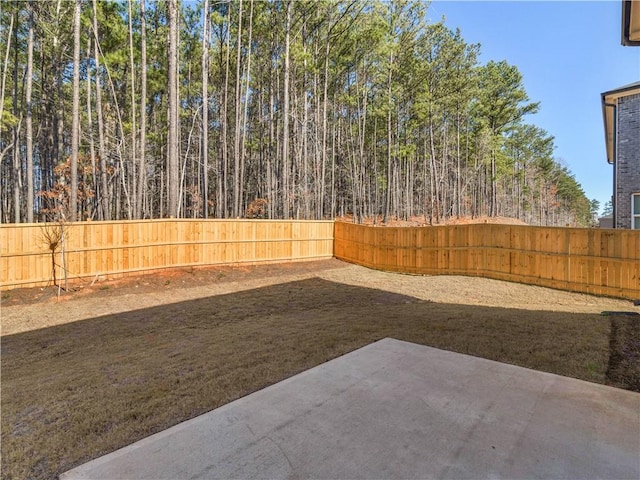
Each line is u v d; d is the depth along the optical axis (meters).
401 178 31.30
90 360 3.89
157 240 9.80
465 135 28.80
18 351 4.54
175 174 10.77
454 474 1.75
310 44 18.14
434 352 3.63
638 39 4.21
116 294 7.85
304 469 1.81
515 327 4.53
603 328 4.39
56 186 15.61
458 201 27.78
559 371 3.12
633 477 1.72
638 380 2.89
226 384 2.95
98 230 8.81
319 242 13.68
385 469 1.79
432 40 21.39
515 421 2.26
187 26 18.42
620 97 9.95
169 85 10.62
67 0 14.69
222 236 11.07
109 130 17.38
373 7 17.67
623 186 9.90
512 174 36.31
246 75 17.52
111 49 16.41
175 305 7.05
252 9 15.88
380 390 2.74
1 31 15.34
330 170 25.23
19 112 16.19
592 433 2.12
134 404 2.61
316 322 5.22
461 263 9.59
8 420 2.41
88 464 1.89
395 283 9.23
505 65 28.25
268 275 10.49
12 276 7.69
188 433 2.17
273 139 20.72
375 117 23.30
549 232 7.84
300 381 2.94
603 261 7.05
